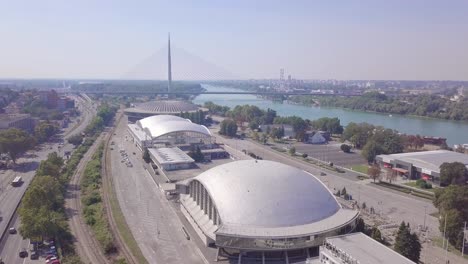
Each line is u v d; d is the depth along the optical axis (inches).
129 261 4033.0
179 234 4714.6
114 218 5191.9
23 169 7869.1
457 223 4439.0
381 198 6245.1
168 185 6510.8
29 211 4421.8
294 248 3956.7
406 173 7687.0
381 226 5012.3
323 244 3954.2
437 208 5383.9
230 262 4035.4
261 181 4495.6
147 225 4982.8
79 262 3878.0
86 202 5762.8
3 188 6589.6
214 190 4498.0
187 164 7810.0
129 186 6702.8
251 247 3927.2
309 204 4360.2
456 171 6766.7
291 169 4901.6
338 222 4222.4
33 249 4247.0
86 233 4751.5
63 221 4950.8
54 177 6205.7
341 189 6722.4
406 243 3895.2
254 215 4141.2
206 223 4527.6
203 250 4288.9
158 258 4104.3
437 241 4589.1
